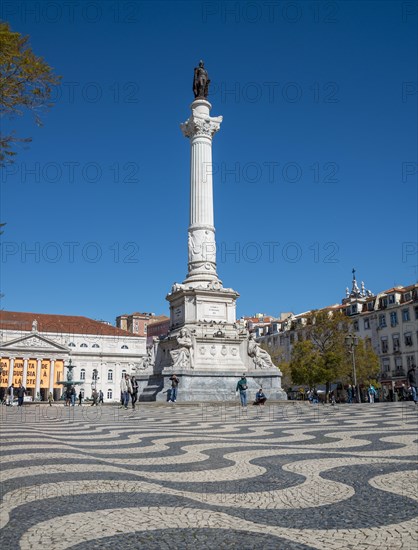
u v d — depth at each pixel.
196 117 29.23
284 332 71.81
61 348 78.06
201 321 25.59
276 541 3.03
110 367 81.69
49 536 3.12
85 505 3.86
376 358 49.34
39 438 8.91
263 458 6.21
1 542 3.02
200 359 24.72
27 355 76.06
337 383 55.59
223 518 3.51
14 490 4.39
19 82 10.25
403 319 55.75
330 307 68.38
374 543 2.99
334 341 48.12
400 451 6.63
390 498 4.04
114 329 84.88
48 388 76.44
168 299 27.94
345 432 9.37
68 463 5.89
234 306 26.72
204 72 30.91
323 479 4.82
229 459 6.17
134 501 3.99
